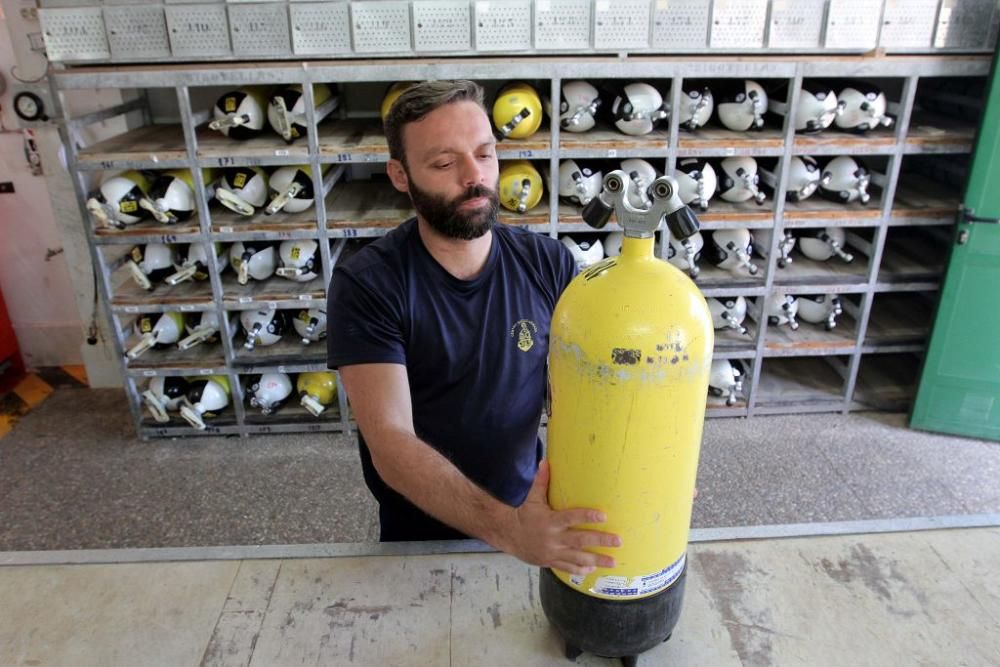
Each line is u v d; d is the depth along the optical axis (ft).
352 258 4.09
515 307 4.28
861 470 9.09
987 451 9.44
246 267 9.18
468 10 8.08
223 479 9.14
